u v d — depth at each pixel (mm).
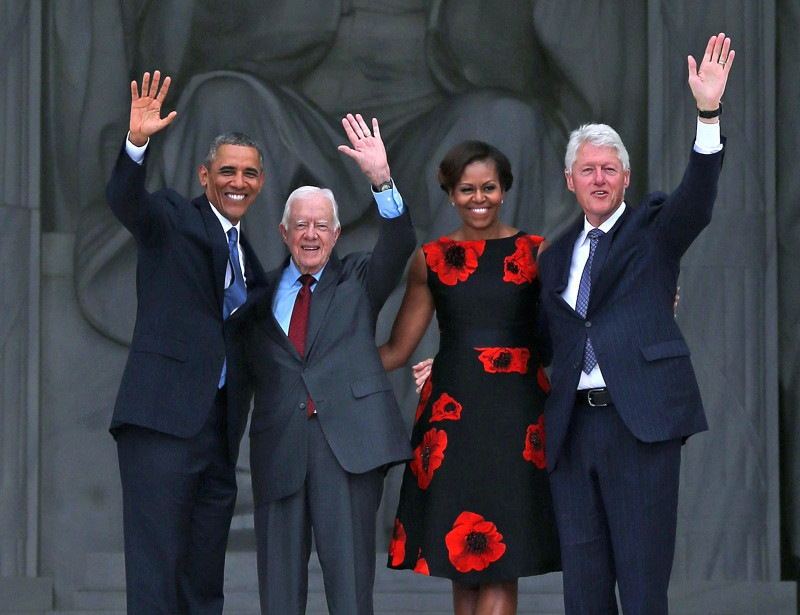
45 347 26078
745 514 24641
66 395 26000
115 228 26734
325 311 14750
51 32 26906
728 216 25406
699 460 24781
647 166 26422
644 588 13484
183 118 26938
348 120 14883
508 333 15484
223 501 14719
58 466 25797
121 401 14070
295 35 28250
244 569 24094
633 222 14016
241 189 14758
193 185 26578
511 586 15383
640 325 13711
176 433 13930
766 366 25172
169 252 14273
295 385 14516
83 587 25297
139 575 13945
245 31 28375
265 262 26125
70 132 26781
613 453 13688
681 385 13648
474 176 15695
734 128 25625
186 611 14812
